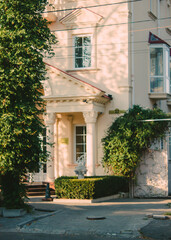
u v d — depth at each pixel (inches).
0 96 556.1
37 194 830.5
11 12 566.9
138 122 815.1
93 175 823.1
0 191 596.1
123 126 813.2
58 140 928.9
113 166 822.5
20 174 581.3
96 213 586.6
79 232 469.7
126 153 806.5
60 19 944.9
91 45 924.6
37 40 578.9
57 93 849.5
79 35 936.9
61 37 946.1
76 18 935.7
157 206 665.6
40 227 494.3
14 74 559.8
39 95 593.9
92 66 917.2
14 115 552.4
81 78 924.0
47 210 616.7
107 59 908.0
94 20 920.3
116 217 551.5
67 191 721.0
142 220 526.3
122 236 451.8
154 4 1051.3
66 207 649.0
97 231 470.3
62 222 522.6
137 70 922.7
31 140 564.7
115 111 884.0
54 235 461.4
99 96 828.6
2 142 539.2
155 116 817.5
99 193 733.3
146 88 961.5
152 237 440.1
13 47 566.3
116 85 893.2
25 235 460.1
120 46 900.0
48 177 850.8
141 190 836.6
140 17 956.6
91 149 828.0
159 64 962.1
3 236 454.0
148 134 807.7
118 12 905.5
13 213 559.2
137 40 932.6
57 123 932.0
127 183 845.8
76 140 927.7
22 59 558.9
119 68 896.3
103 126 889.5
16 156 555.5
